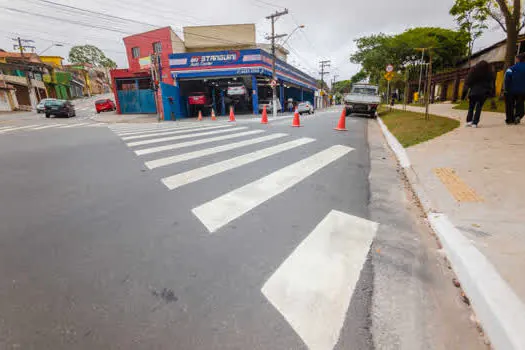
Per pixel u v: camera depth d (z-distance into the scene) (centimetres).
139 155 536
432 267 194
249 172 414
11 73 3681
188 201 304
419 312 154
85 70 6322
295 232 236
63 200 309
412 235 236
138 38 2652
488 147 497
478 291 157
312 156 518
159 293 165
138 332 138
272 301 159
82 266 190
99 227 245
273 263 193
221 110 2716
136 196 320
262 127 1021
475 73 695
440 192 311
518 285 156
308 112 2548
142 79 2758
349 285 173
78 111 3300
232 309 153
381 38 3794
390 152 586
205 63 2275
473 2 1897
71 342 133
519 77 678
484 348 133
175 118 2275
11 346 130
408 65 3728
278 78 2723
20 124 1535
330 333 139
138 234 233
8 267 188
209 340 134
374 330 141
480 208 262
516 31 1227
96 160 499
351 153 553
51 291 166
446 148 518
